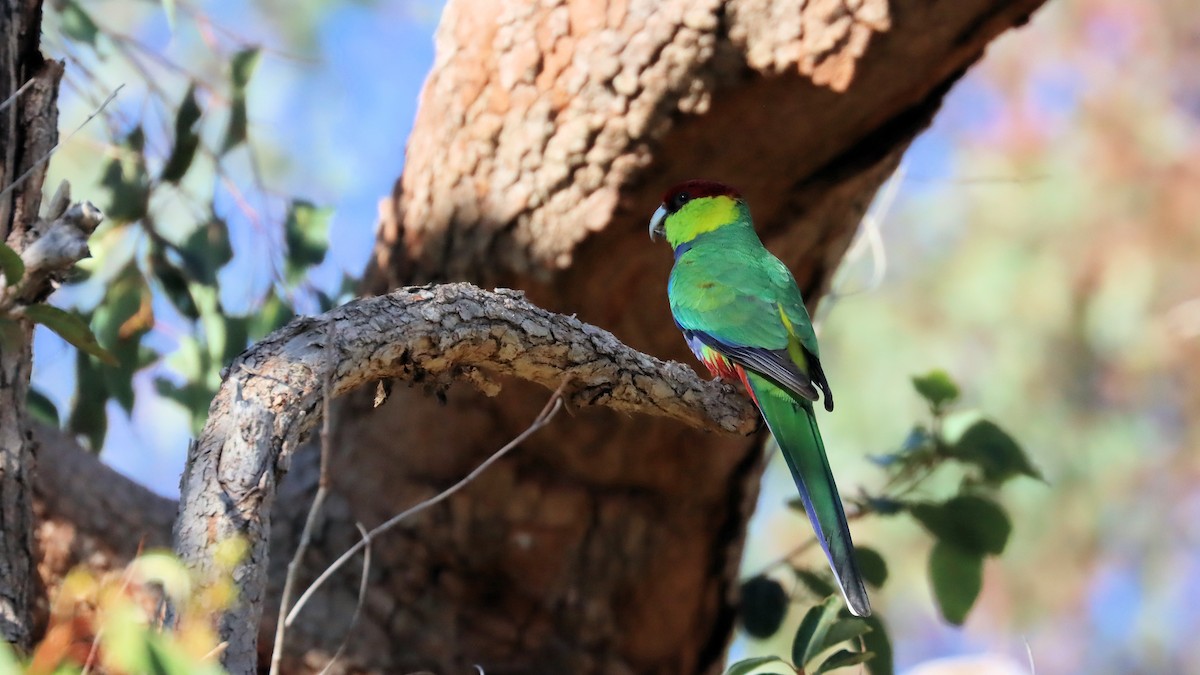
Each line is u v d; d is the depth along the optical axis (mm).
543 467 10375
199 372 11555
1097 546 22094
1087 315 20984
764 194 10234
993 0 8734
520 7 9672
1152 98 22609
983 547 10547
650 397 7910
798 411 9109
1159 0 22891
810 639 7836
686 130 9539
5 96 6492
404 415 10328
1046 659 23031
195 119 11469
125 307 11281
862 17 8836
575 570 10539
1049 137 22359
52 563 9367
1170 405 21781
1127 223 21344
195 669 4262
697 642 11109
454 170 10031
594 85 9500
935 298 21203
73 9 11438
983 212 21703
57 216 6051
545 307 10289
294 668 9992
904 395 20344
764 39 9062
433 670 10195
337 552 10352
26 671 4465
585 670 10570
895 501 10695
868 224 12430
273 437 5785
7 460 6398
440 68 10148
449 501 10359
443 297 6801
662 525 10633
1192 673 22594
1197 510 22000
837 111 9398
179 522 5527
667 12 9195
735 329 9438
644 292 10297
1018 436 20828
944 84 9523
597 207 9781
